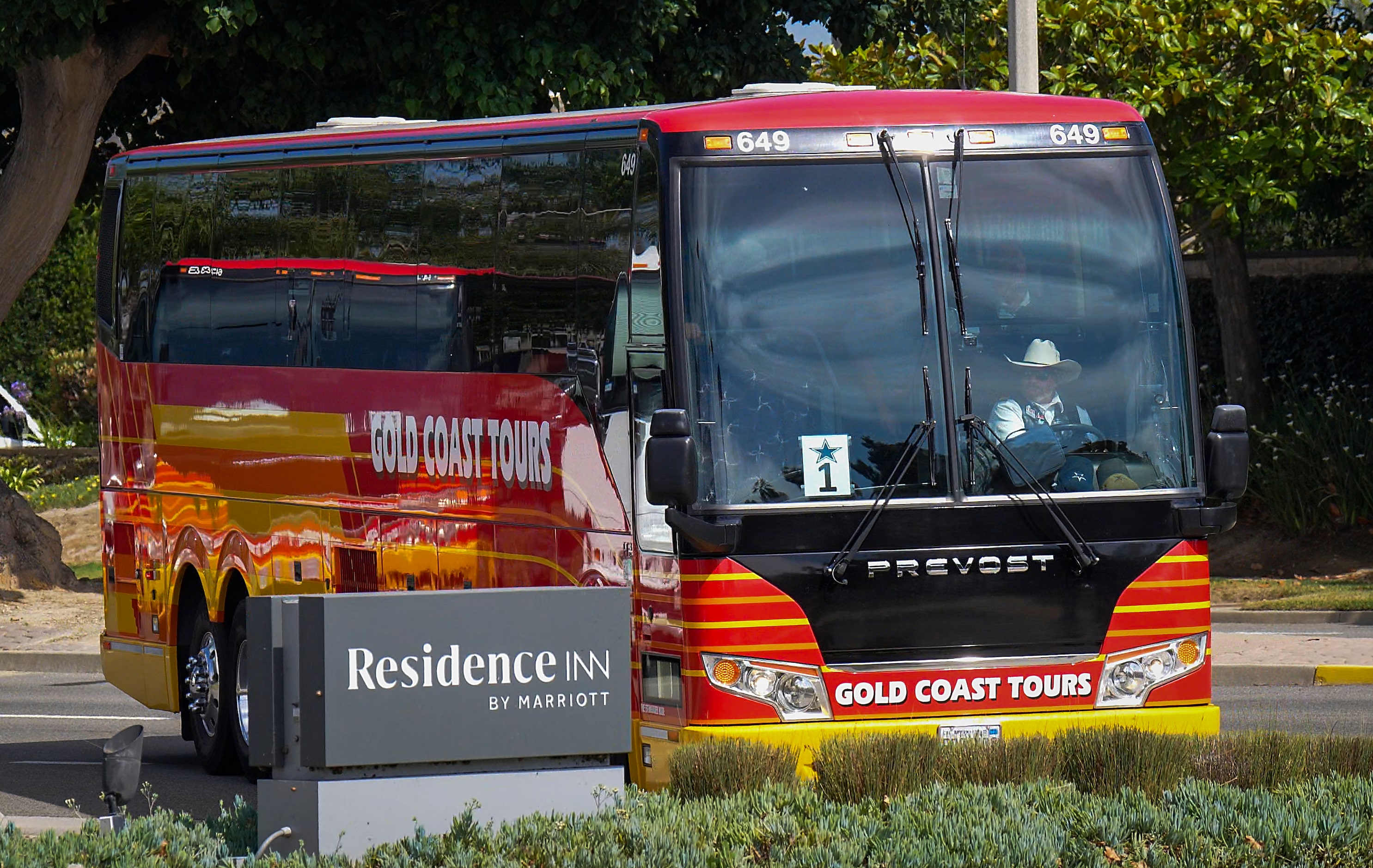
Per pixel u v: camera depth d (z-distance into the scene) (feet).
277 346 153.89
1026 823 87.15
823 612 107.04
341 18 251.19
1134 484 111.96
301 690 86.84
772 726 106.01
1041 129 115.65
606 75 249.55
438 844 84.89
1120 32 275.59
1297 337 323.37
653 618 110.42
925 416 109.81
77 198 309.22
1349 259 317.42
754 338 109.40
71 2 231.09
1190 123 276.21
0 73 268.82
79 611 264.52
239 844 93.09
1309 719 159.43
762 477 107.76
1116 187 115.75
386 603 87.35
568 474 120.26
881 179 112.68
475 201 131.75
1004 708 108.58
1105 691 110.01
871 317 110.83
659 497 104.22
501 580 127.65
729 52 266.77
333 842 86.84
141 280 175.52
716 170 111.24
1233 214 274.77
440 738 88.07
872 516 107.86
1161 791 97.09
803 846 85.15
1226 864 83.71
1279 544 288.51
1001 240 113.29
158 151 174.09
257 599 88.07
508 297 127.75
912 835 85.71
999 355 111.65
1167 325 114.42
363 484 142.72
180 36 255.50
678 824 87.61
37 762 163.12
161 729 189.47
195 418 165.37
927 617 108.06
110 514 183.11
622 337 114.62
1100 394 112.57
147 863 86.17
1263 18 275.18
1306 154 274.77
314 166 149.89
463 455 131.64
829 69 301.43
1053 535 110.22
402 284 139.33
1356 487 284.00
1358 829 85.51
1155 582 111.04
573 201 121.80
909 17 286.87
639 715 112.37
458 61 246.88
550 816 88.79
